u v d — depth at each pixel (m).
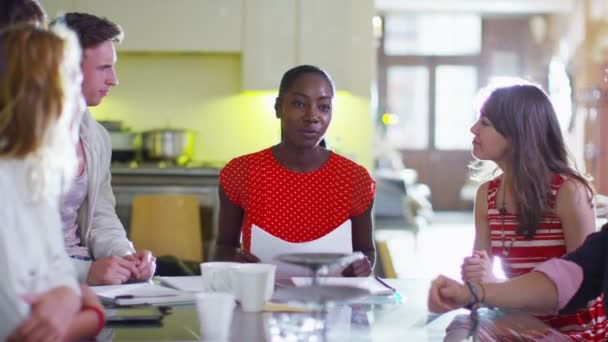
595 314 2.22
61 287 1.41
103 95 2.55
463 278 1.99
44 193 1.42
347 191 2.52
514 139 2.32
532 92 2.34
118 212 5.25
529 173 2.29
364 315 1.83
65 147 1.44
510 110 2.32
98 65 2.49
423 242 9.72
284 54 5.74
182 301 1.91
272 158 2.55
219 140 5.94
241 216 2.61
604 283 1.93
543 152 2.32
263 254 2.44
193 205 4.73
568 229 2.28
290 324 1.72
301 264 1.55
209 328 1.59
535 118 2.31
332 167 2.53
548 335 1.66
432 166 14.27
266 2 5.72
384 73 14.27
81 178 2.49
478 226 2.46
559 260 1.99
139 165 5.41
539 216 2.29
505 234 2.36
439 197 14.29
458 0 12.76
